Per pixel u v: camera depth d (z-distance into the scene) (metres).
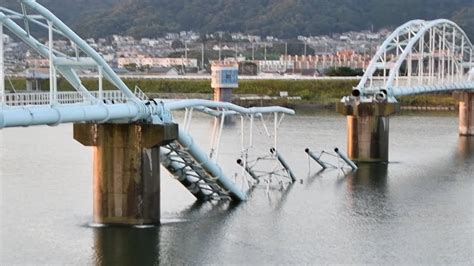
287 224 73.50
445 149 136.12
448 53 162.12
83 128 69.81
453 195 89.69
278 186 93.94
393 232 71.12
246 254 63.22
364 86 122.44
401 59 129.50
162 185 93.12
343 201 85.19
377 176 103.31
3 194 85.81
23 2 59.38
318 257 62.81
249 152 123.19
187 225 71.94
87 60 66.12
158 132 68.88
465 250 65.38
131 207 70.06
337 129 166.38
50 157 118.25
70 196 85.00
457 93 162.88
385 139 117.81
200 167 78.38
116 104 66.75
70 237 67.06
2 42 59.38
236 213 77.88
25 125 58.03
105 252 62.84
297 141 141.50
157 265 59.81
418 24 146.75
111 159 69.81
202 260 61.28
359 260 62.19
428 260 62.44
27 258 61.16
